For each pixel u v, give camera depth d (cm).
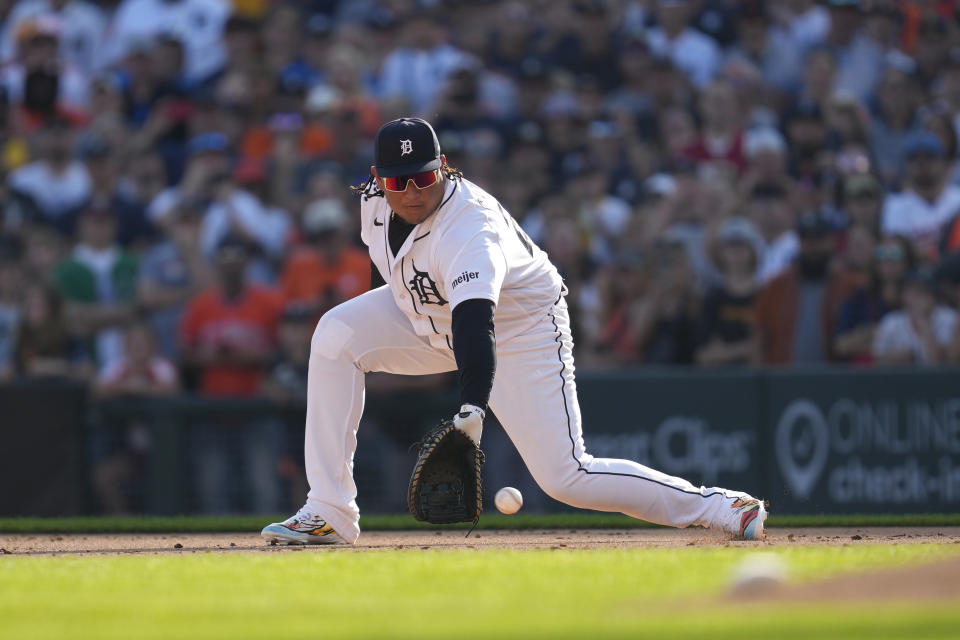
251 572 1143
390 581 1042
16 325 3241
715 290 3081
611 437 2908
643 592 934
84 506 3017
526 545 1544
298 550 1477
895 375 2827
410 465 2941
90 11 4491
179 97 4103
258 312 3166
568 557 1239
